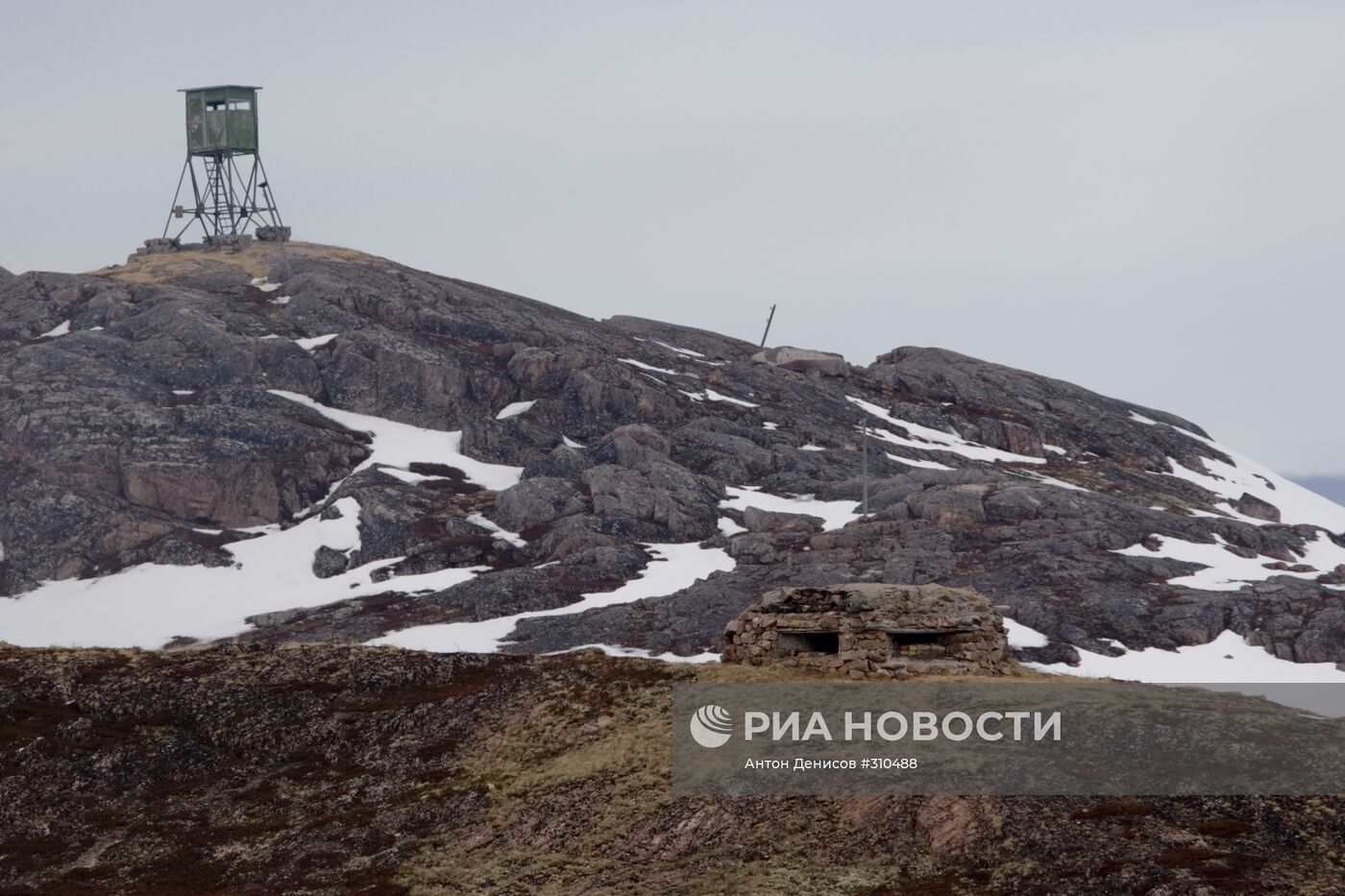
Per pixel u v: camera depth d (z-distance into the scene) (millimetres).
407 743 55062
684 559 150125
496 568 150500
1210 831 40969
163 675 60969
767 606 59562
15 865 49031
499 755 53062
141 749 55500
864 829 43469
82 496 162625
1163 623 133500
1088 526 156250
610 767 49969
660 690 55062
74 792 53188
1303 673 125125
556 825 47188
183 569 153625
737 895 40719
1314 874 38031
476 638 129250
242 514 167250
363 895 44562
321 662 62125
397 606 140375
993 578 140750
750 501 169875
